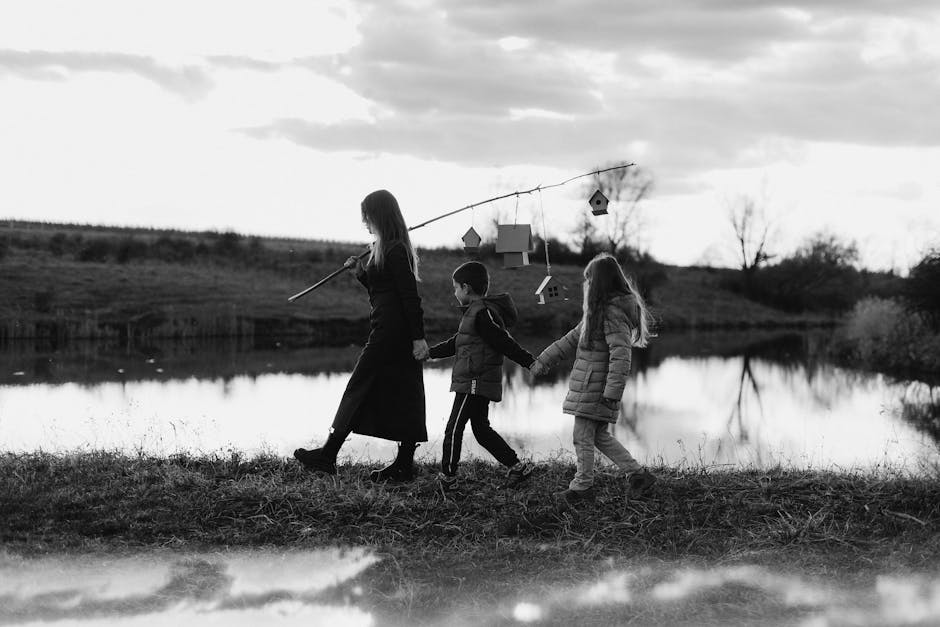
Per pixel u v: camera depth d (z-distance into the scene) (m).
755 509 5.23
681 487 5.71
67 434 10.09
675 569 4.25
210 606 3.81
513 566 4.32
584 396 5.41
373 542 4.73
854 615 3.64
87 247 38.66
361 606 3.80
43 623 3.61
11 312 29.97
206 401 13.84
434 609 3.75
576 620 3.61
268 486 5.51
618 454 5.60
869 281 56.44
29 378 16.92
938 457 9.30
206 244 43.28
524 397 14.83
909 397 16.00
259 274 39.69
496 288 36.69
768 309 53.84
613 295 5.47
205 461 6.52
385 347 5.73
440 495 5.55
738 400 15.45
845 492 5.62
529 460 6.92
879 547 4.59
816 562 4.34
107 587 4.03
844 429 12.03
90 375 17.70
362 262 6.05
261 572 4.25
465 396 5.72
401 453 5.95
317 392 15.28
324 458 5.71
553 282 6.41
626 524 4.95
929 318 23.23
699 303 51.19
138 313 31.34
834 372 20.84
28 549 4.54
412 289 5.70
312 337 30.42
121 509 5.16
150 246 40.69
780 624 3.55
